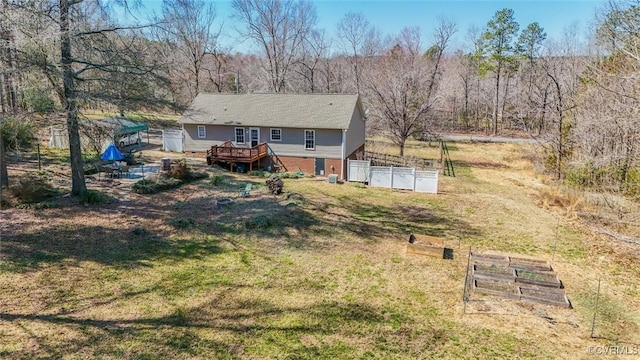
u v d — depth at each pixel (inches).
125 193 717.3
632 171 724.0
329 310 387.5
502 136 2021.4
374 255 526.9
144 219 599.8
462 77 2214.6
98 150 693.9
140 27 592.7
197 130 1091.9
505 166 1248.8
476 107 2317.9
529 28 2105.1
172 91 709.9
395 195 846.5
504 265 492.4
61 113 558.6
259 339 336.5
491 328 362.3
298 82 2043.6
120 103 593.9
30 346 307.0
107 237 525.0
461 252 544.7
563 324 371.9
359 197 813.9
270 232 586.6
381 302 406.3
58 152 971.9
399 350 327.6
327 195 811.4
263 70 1930.4
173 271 453.4
